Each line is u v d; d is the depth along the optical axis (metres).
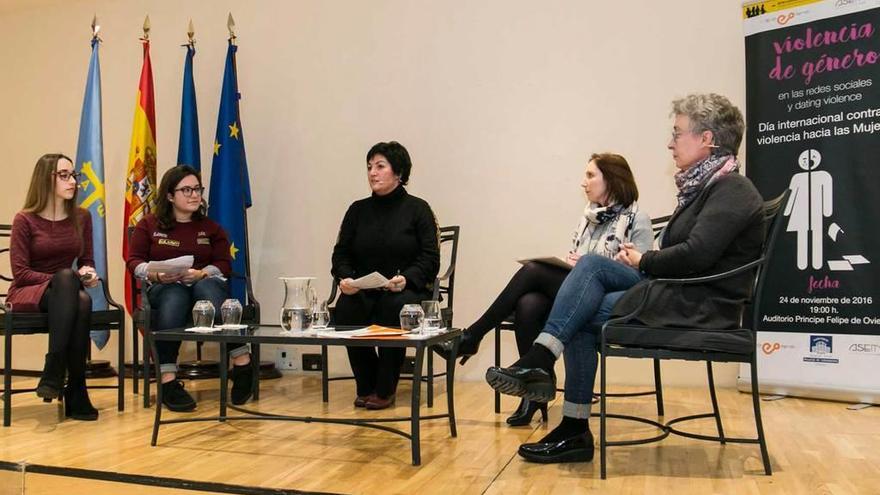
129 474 1.92
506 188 3.65
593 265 2.01
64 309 2.60
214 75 4.18
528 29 3.64
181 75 4.24
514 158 3.65
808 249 3.01
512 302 2.41
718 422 2.21
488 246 3.67
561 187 3.57
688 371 3.36
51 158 2.92
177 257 3.15
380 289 2.93
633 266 2.00
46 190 2.90
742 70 3.32
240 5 4.14
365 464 2.02
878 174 2.88
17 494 1.85
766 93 3.12
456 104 3.75
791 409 2.80
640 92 3.46
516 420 2.52
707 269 1.92
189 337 2.20
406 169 3.10
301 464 2.02
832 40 2.99
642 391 3.24
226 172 3.78
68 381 2.72
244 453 2.16
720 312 1.90
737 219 1.86
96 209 3.79
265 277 4.04
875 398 2.84
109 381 3.76
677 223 2.04
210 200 3.81
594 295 1.98
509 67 3.67
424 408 2.87
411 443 2.13
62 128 4.47
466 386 3.48
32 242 2.86
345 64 3.94
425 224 3.03
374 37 3.89
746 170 3.18
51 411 2.86
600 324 2.00
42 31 4.53
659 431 2.43
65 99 4.47
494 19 3.70
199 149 3.97
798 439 2.29
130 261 3.07
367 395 2.99
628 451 2.15
